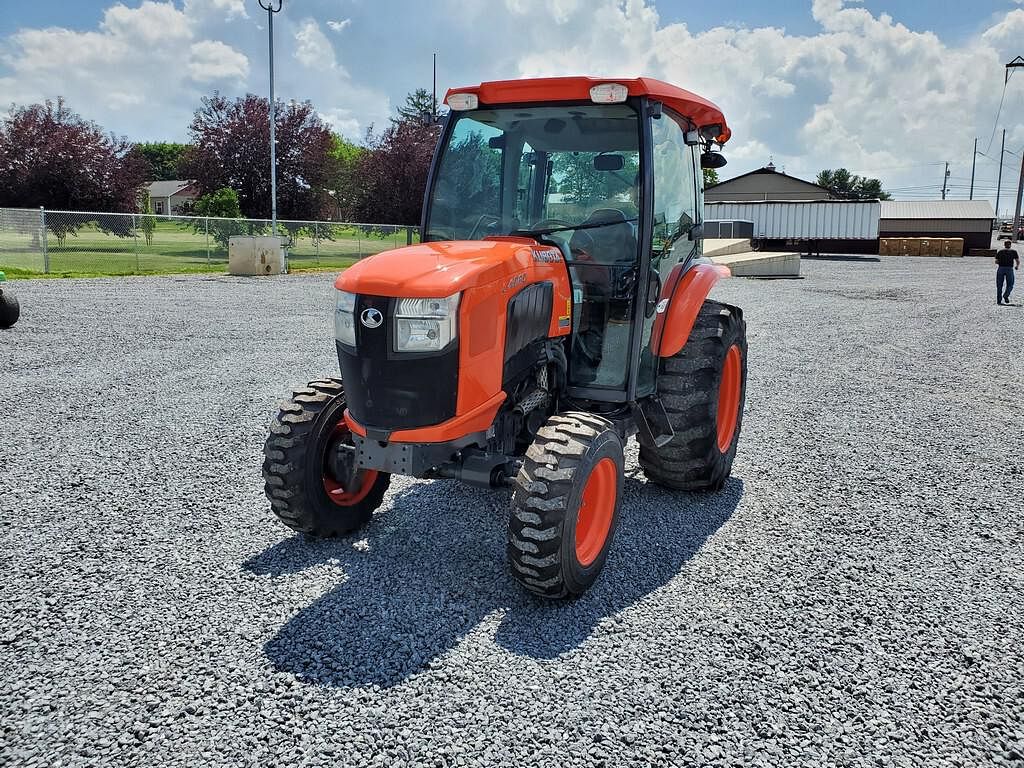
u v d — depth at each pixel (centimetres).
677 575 385
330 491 415
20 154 2856
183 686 287
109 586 360
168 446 570
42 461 532
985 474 543
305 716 271
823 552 413
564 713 275
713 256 2694
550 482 330
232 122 3148
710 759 254
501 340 354
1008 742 265
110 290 1683
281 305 1470
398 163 3197
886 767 252
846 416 705
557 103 410
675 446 463
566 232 422
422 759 251
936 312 1542
